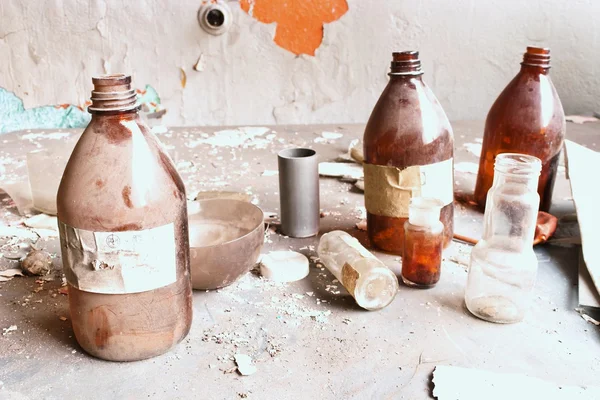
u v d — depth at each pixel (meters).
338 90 2.44
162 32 2.31
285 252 1.03
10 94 2.34
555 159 1.17
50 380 0.70
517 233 0.82
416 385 0.69
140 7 2.26
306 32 2.34
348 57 2.38
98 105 0.66
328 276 0.97
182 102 2.43
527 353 0.75
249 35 2.33
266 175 1.55
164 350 0.75
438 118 0.97
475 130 2.10
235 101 2.44
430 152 0.96
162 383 0.69
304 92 2.44
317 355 0.75
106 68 2.34
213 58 2.36
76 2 2.23
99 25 2.28
